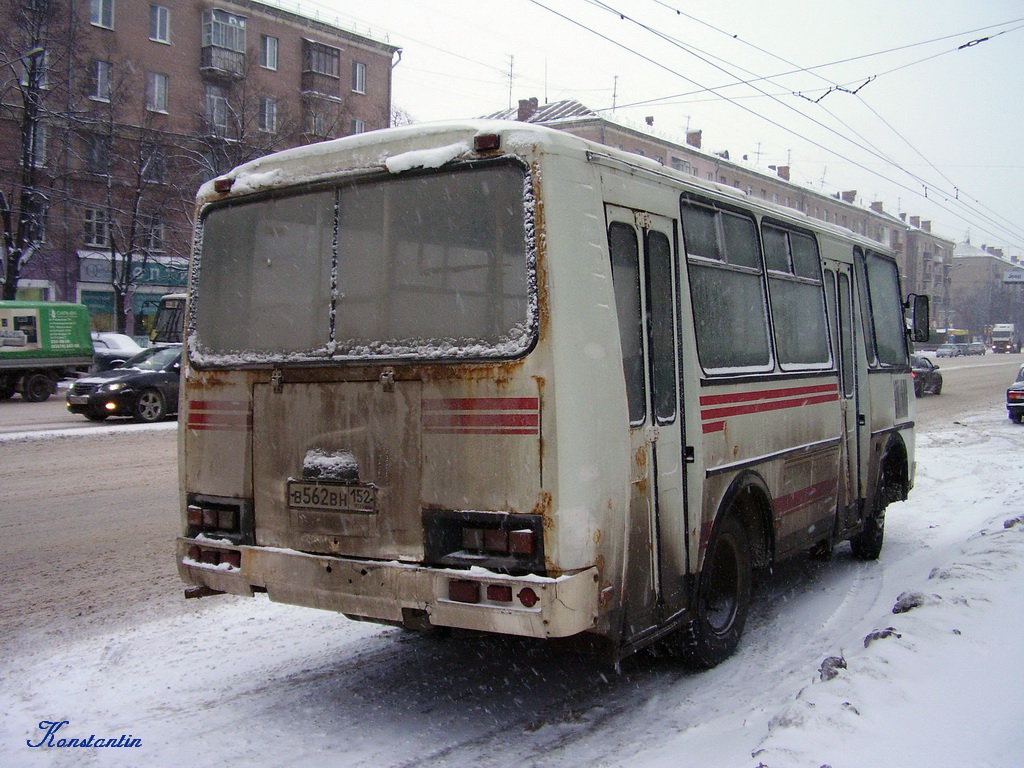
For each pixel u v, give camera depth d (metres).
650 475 4.75
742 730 4.33
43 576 7.36
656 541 4.80
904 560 8.42
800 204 64.56
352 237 4.77
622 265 4.70
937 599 5.48
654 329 4.92
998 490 12.12
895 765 3.41
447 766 4.22
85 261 37.72
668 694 5.13
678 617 5.05
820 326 7.30
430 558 4.38
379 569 4.46
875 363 8.46
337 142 4.87
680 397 5.11
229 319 5.18
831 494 7.35
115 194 38.12
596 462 4.25
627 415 4.49
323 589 4.64
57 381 25.86
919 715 3.87
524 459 4.15
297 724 4.70
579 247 4.31
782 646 5.96
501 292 4.29
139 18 38.78
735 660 5.68
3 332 24.34
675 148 49.84
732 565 5.79
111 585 7.15
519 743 4.48
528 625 4.05
